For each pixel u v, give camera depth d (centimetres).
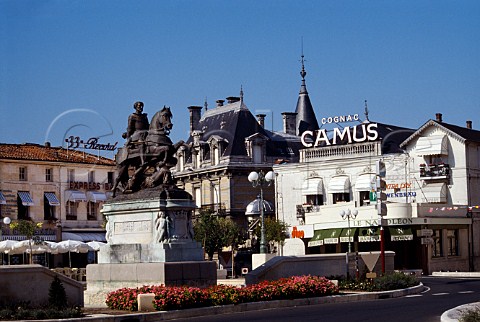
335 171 8000
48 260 7869
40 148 8994
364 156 7819
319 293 3266
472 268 7131
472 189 7338
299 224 8081
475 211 7244
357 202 7406
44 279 2861
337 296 3284
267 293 3045
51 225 8625
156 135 3241
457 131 7406
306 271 3791
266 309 2975
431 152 7338
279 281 3228
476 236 7238
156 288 2830
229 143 9188
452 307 2853
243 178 9075
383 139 7906
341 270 3984
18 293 2794
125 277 3095
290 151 9506
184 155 9831
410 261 6775
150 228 3116
